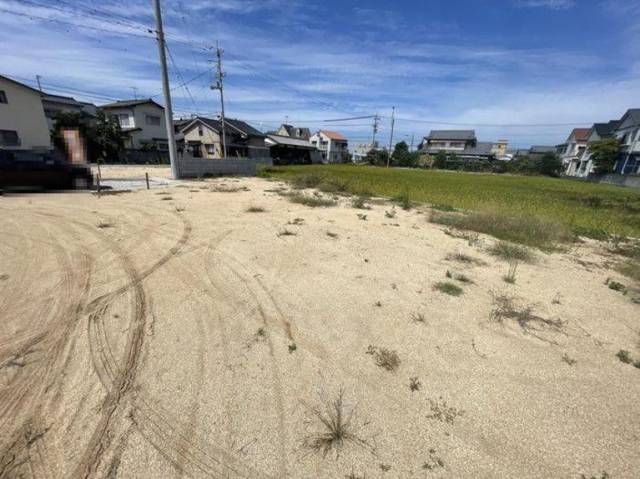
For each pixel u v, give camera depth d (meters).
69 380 2.03
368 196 11.04
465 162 42.75
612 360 2.53
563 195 14.60
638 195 15.57
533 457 1.66
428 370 2.28
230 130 30.75
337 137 54.59
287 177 16.12
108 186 10.84
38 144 20.06
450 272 4.21
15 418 1.74
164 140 30.91
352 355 2.40
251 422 1.78
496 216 7.01
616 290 3.96
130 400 1.89
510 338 2.75
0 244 4.44
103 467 1.51
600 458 1.67
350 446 1.67
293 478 1.49
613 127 32.25
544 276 4.31
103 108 28.81
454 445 1.70
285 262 4.24
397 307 3.17
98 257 4.11
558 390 2.16
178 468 1.52
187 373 2.13
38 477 1.45
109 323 2.67
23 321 2.64
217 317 2.82
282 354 2.37
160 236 5.13
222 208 7.68
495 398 2.05
